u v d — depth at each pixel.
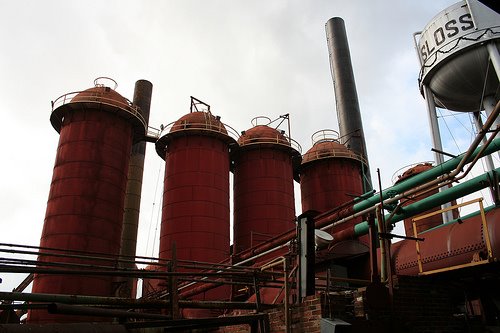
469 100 25.11
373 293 9.25
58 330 4.49
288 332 9.21
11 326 4.17
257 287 11.28
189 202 31.77
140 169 45.50
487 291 10.09
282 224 34.53
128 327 5.27
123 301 8.30
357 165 40.69
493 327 9.66
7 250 9.41
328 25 57.12
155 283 26.67
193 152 33.97
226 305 9.87
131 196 43.84
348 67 52.69
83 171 29.66
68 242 27.23
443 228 11.26
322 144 41.38
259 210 34.72
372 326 8.81
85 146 30.55
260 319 6.74
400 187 16.27
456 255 10.20
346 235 17.28
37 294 7.74
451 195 14.35
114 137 32.06
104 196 29.67
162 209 33.28
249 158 37.47
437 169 15.24
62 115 33.06
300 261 11.16
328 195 38.16
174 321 5.78
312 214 11.82
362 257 16.23
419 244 11.50
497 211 9.91
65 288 25.83
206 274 9.80
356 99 50.56
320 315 8.62
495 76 23.00
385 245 10.42
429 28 25.20
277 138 37.81
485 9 22.95
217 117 36.94
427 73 24.77
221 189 33.38
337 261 16.50
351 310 9.37
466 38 22.75
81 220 28.09
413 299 9.81
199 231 30.70
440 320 9.92
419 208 15.34
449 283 10.65
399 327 9.20
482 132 10.50
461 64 23.09
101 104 31.84
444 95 25.16
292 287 12.41
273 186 35.88
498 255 9.24
